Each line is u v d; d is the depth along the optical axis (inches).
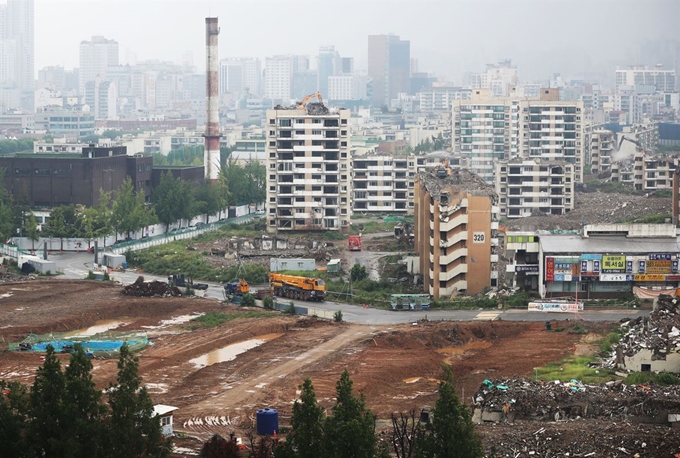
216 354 6195.9
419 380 5546.3
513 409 4552.2
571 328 6653.5
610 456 3978.8
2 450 3585.1
